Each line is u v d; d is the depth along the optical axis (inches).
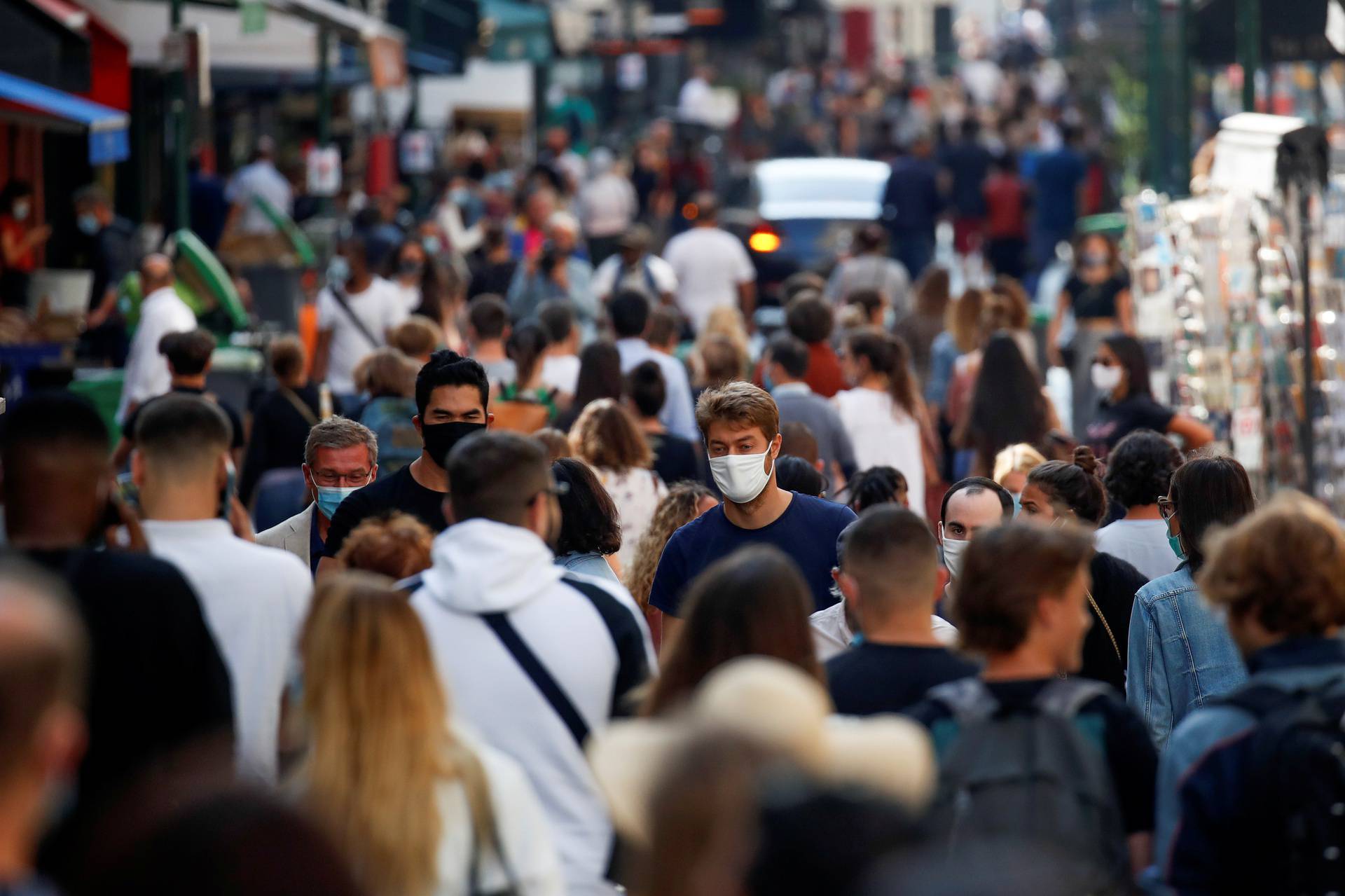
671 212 3619.6
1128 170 3644.2
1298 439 1392.7
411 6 2979.8
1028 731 470.0
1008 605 480.4
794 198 2987.2
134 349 1475.1
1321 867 452.8
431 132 3818.9
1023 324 1518.2
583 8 4955.7
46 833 430.0
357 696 450.3
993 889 247.9
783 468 907.4
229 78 2832.2
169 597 497.4
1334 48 2050.9
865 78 5615.2
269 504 1212.5
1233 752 472.1
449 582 545.3
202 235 2372.0
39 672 316.5
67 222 2418.8
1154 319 1555.1
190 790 311.7
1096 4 4648.1
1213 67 2292.1
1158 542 826.2
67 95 1739.7
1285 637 490.3
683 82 5807.1
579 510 759.7
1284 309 1395.2
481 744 479.2
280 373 1270.9
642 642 557.9
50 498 500.4
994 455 1213.7
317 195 2711.6
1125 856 462.9
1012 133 3969.0
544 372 1400.1
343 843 409.4
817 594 776.9
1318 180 1401.3
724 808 299.9
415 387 756.0
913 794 339.0
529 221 2719.0
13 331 1736.0
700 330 2096.5
